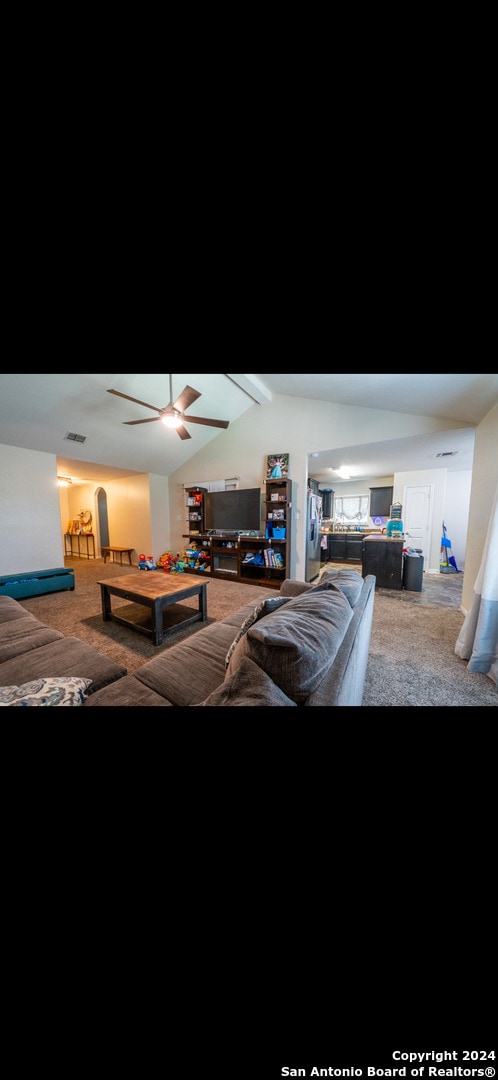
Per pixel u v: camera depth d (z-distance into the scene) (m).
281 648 0.96
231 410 4.79
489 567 2.24
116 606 3.76
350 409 3.92
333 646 1.08
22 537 4.50
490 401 2.49
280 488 4.43
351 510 6.99
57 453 4.72
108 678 1.56
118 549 6.34
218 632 1.96
